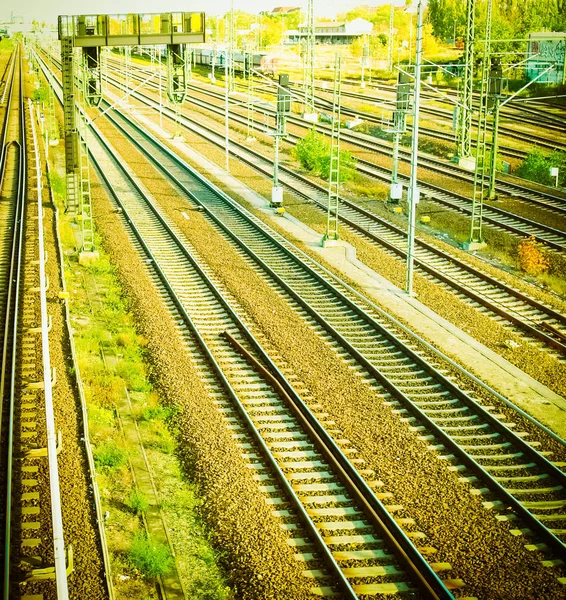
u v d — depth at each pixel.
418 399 16.72
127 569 11.20
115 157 46.97
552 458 14.36
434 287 24.41
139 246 28.47
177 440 15.10
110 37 26.19
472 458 14.06
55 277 24.42
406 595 10.58
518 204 34.97
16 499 12.50
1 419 15.09
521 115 61.94
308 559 11.35
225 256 27.25
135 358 19.03
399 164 45.09
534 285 25.34
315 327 20.95
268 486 13.32
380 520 12.09
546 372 18.38
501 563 11.23
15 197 36.78
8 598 10.20
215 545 11.80
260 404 16.41
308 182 40.31
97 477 13.41
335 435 14.98
